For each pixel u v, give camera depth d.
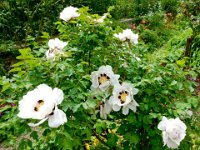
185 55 2.58
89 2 4.54
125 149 1.03
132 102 0.94
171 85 1.03
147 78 1.00
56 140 0.86
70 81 0.96
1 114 1.67
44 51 1.13
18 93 1.00
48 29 3.82
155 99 1.01
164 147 1.00
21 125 0.88
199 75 2.26
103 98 0.98
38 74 0.98
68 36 1.17
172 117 1.00
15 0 3.77
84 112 0.94
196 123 1.14
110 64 1.13
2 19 3.66
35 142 1.10
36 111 0.79
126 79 1.10
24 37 3.75
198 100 1.12
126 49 1.17
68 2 4.15
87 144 1.15
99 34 1.12
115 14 4.86
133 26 4.47
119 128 1.02
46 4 3.77
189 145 1.04
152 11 5.20
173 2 5.31
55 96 0.79
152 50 3.08
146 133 1.04
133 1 5.38
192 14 4.45
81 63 1.05
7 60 3.32
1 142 1.73
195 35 2.94
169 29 4.38
